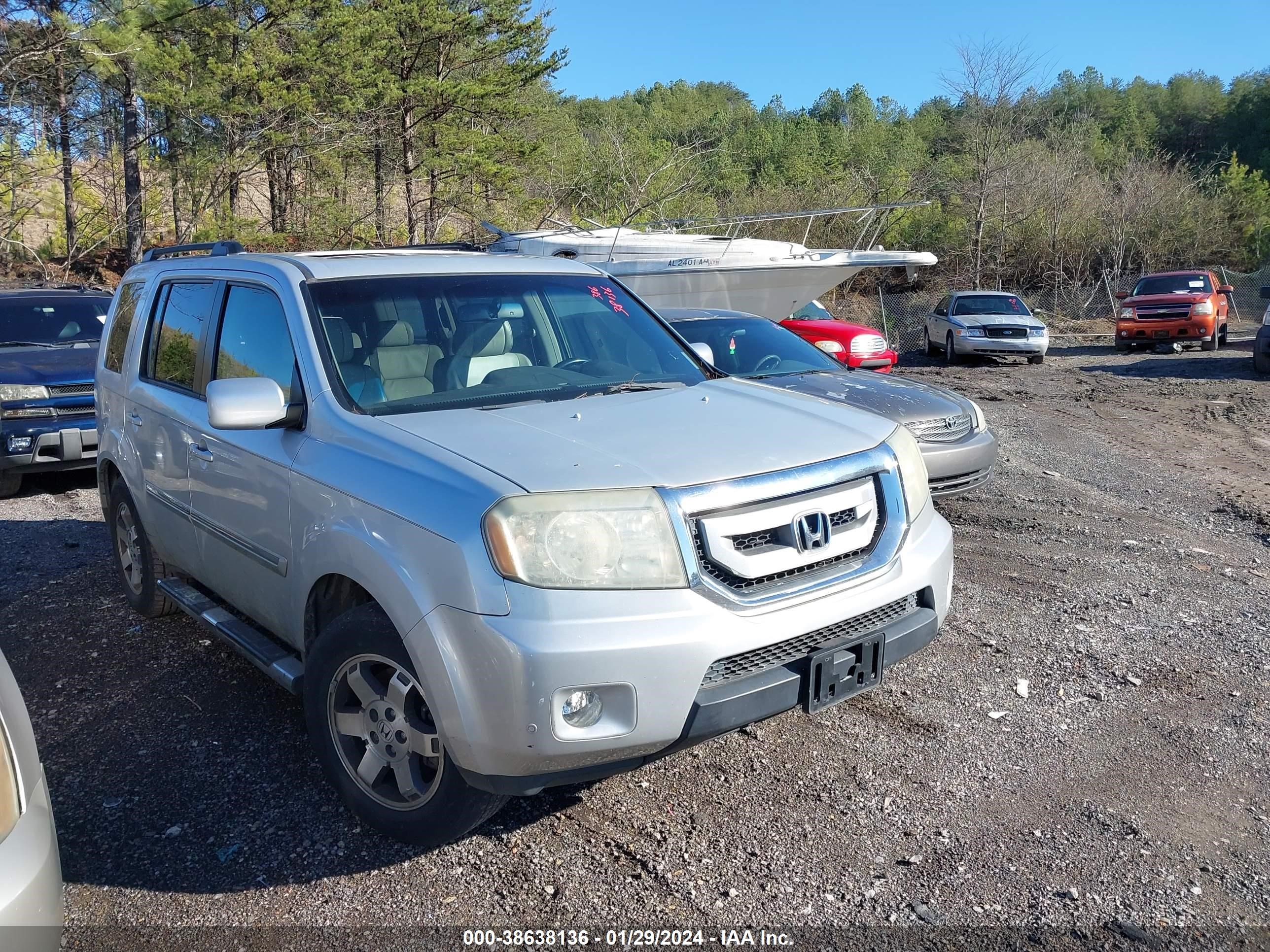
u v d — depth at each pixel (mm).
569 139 36875
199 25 24312
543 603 2639
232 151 26109
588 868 3041
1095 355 23578
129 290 5281
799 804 3393
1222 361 20922
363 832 3236
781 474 2998
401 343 3689
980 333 21312
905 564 3266
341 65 26406
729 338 7855
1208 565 6090
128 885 2965
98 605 5477
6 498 8188
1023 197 39312
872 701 4184
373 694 3098
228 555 3930
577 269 4523
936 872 3006
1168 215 40812
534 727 2619
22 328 9445
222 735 3914
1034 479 8672
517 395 3641
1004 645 4793
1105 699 4195
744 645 2799
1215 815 3307
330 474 3199
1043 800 3408
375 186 31297
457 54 31469
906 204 13992
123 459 4879
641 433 3150
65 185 27125
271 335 3820
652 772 3617
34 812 2119
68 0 20281
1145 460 9781
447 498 2797
